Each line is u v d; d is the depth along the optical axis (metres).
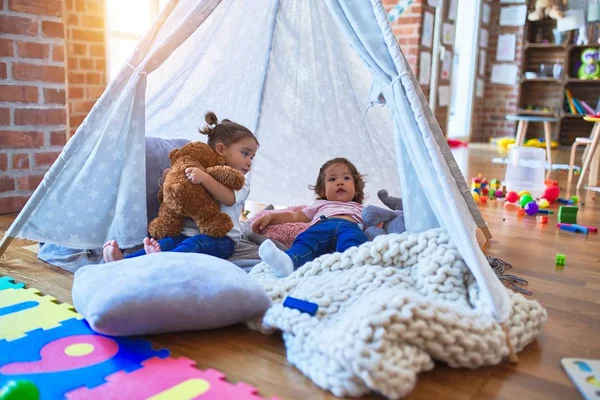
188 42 2.00
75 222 1.79
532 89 7.29
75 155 1.74
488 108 7.52
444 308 1.15
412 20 4.67
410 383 1.02
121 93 1.74
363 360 0.99
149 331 1.23
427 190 1.50
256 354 1.20
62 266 1.75
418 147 1.48
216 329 1.32
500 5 7.20
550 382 1.12
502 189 3.46
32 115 2.55
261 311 1.31
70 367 1.10
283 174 2.61
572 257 2.09
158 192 1.89
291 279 1.46
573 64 6.86
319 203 2.06
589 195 3.59
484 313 1.22
